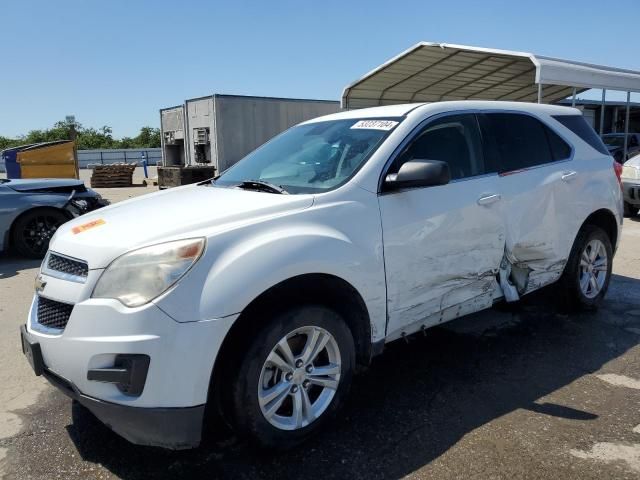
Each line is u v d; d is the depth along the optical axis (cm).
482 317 500
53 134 7950
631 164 1070
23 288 651
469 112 402
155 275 255
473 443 298
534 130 450
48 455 297
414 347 434
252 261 267
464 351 425
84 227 308
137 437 259
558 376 380
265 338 271
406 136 355
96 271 265
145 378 249
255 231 280
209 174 1677
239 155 1725
